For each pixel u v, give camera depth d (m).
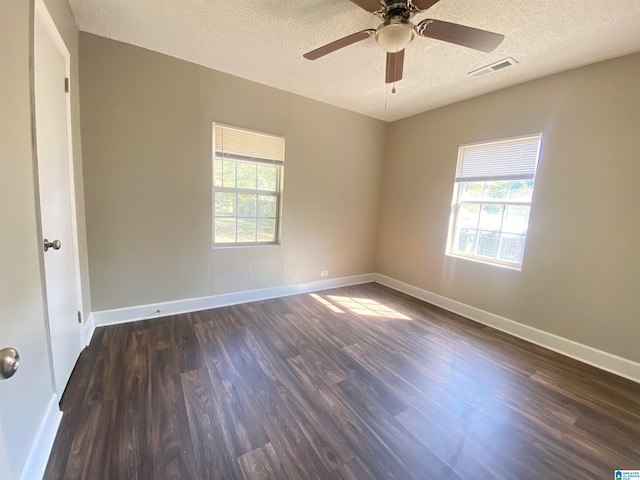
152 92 2.59
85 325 2.34
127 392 1.78
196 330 2.66
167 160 2.74
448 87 2.99
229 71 2.89
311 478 1.28
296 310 3.26
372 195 4.38
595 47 2.14
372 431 1.58
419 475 1.33
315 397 1.83
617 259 2.28
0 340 0.96
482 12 1.83
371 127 4.16
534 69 2.53
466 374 2.17
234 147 3.10
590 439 1.59
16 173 1.11
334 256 4.14
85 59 2.30
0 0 1.01
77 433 1.45
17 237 1.10
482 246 3.24
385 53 2.41
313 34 2.20
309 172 3.69
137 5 1.93
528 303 2.81
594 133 2.36
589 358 2.42
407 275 4.09
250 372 2.06
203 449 1.40
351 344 2.55
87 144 2.38
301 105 3.47
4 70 1.03
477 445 1.52
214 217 3.13
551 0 1.70
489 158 3.13
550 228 2.64
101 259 2.56
